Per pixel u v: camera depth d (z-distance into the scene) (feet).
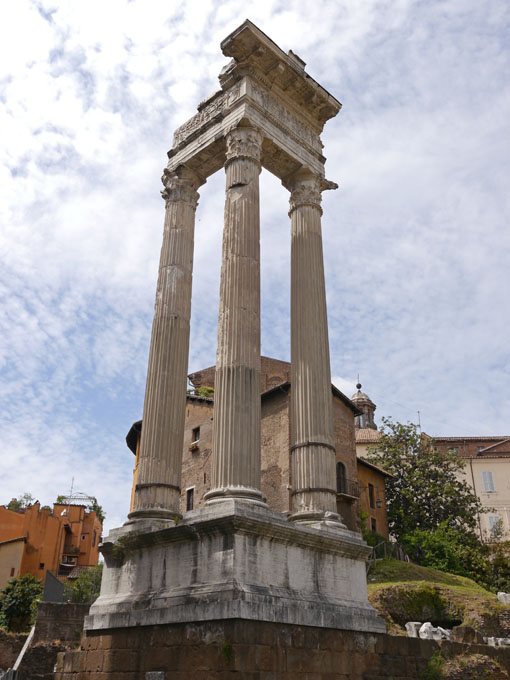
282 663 41.65
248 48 62.34
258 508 45.98
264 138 62.49
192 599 43.01
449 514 183.32
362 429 238.68
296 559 47.24
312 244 63.62
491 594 107.65
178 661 42.11
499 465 233.96
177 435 55.93
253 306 54.44
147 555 49.11
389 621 93.40
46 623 87.15
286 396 133.69
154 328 60.23
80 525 222.48
